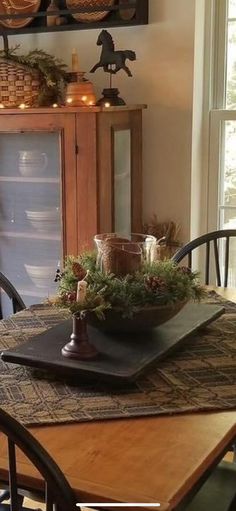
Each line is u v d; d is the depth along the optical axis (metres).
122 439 1.21
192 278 1.67
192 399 1.35
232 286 3.18
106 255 1.61
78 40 3.03
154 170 3.03
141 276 1.59
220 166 3.09
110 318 1.56
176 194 3.02
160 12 2.87
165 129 2.97
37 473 1.12
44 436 1.23
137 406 1.33
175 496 1.05
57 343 1.58
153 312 1.57
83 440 1.21
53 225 2.89
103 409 1.32
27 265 3.02
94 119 2.64
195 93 2.93
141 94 2.98
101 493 1.05
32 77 2.86
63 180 2.77
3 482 1.18
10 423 1.04
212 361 1.55
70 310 1.47
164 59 2.91
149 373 1.48
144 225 3.07
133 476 1.10
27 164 2.87
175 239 3.01
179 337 1.62
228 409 1.31
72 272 1.57
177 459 1.15
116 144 2.79
